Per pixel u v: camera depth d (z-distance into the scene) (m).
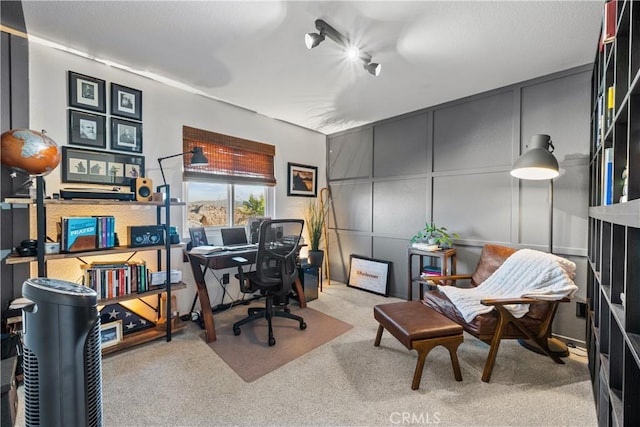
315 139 4.29
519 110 2.62
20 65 1.92
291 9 1.65
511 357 2.11
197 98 2.92
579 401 1.63
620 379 1.12
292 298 3.40
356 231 4.09
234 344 2.31
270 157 3.67
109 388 1.74
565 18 1.69
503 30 1.82
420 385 1.78
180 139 2.80
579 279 2.34
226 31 1.86
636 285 0.87
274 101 3.09
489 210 2.83
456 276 2.61
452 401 1.64
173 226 2.73
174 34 1.90
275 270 2.55
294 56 2.17
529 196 2.59
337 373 1.91
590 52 2.07
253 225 3.22
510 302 1.86
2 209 1.81
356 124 3.95
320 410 1.57
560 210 2.43
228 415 1.53
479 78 2.53
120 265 2.23
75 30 1.86
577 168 2.34
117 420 1.48
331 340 2.38
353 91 2.83
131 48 2.08
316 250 3.87
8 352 1.57
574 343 2.30
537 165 1.99
